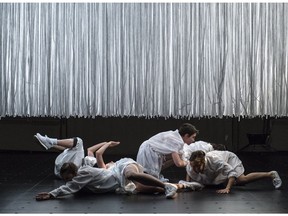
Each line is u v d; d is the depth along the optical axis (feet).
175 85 21.21
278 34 21.29
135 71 21.25
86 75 21.43
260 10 21.21
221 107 21.25
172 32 21.24
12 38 21.42
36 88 21.49
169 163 13.97
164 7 21.18
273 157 22.82
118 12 21.27
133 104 21.29
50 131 25.44
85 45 21.38
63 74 21.42
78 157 15.65
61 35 21.40
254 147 24.75
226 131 25.38
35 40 21.47
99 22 21.35
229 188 12.80
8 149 25.54
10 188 13.75
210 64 21.30
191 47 21.25
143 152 13.70
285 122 25.43
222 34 21.26
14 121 25.52
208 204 11.19
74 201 11.55
